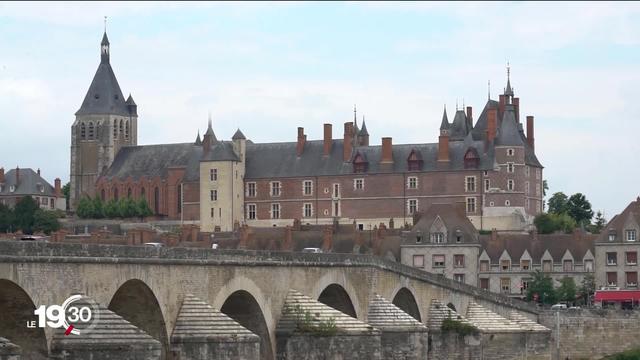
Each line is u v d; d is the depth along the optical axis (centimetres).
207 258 11962
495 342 17600
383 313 15238
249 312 13025
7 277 9500
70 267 10112
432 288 17012
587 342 19162
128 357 10200
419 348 15088
